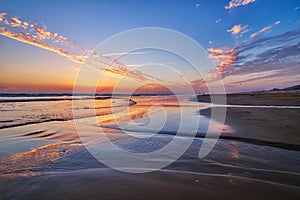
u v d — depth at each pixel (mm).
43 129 7281
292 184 2793
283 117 9688
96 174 3078
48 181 2785
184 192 2447
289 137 5820
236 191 2488
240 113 11938
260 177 3051
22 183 2727
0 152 4418
